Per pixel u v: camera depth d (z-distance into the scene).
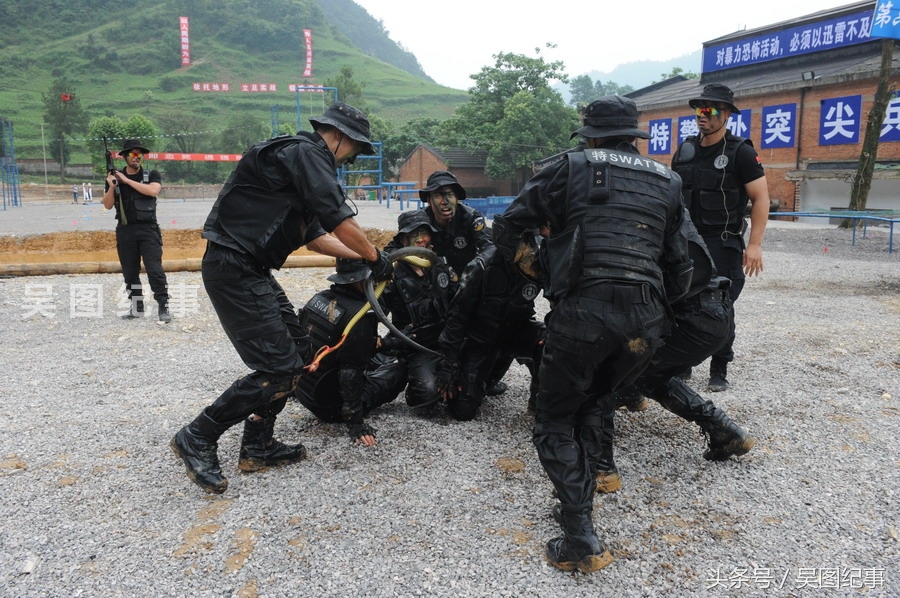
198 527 3.28
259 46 192.12
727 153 4.89
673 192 3.04
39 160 88.69
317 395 4.39
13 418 4.74
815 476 3.78
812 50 29.58
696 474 3.83
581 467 2.96
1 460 4.03
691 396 3.86
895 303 8.82
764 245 16.38
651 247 2.93
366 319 4.19
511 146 55.03
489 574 2.91
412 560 3.00
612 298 2.83
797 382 5.43
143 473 3.86
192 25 193.00
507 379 5.84
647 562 2.99
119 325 7.80
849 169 26.48
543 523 3.31
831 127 27.11
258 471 3.87
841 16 28.45
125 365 6.13
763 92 29.31
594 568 2.83
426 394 4.72
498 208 29.72
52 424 4.63
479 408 5.02
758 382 5.45
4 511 3.44
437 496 3.57
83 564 2.99
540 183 3.06
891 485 3.66
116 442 4.31
